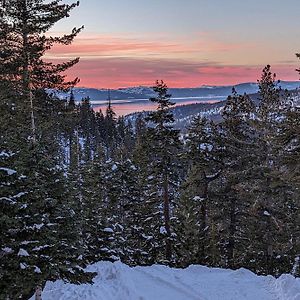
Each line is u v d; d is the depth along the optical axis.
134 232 32.53
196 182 30.20
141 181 39.66
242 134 28.73
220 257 30.36
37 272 12.05
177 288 17.64
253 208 25.62
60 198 14.17
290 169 23.48
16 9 21.58
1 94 18.38
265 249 27.19
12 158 11.86
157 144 28.86
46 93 23.11
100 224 24.67
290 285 16.56
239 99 29.22
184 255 29.83
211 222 31.11
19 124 17.44
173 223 31.44
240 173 26.72
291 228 28.62
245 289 17.48
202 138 29.61
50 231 12.51
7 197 11.39
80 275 15.12
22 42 22.00
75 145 53.00
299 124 22.09
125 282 17.67
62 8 22.14
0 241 11.59
